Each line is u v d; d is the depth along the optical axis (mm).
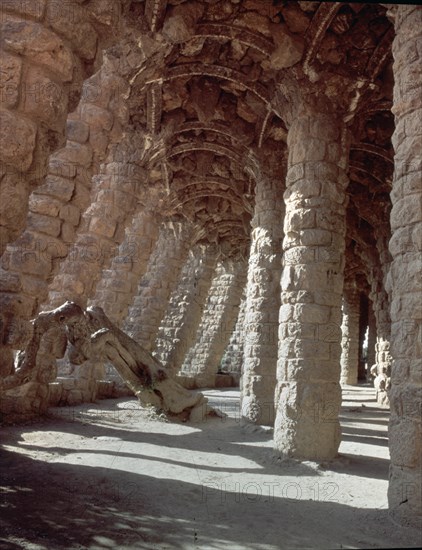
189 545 5258
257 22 11352
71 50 5422
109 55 11500
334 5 10352
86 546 5008
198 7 11320
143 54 11719
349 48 11031
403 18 6637
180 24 11211
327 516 6504
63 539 5129
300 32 11125
